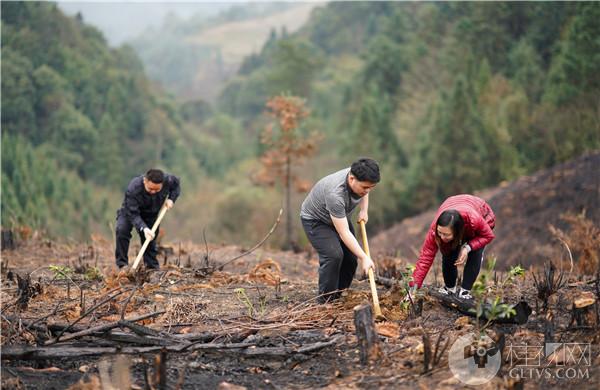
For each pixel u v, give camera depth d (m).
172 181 7.17
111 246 10.40
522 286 6.40
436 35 53.59
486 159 29.69
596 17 24.25
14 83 53.88
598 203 15.59
